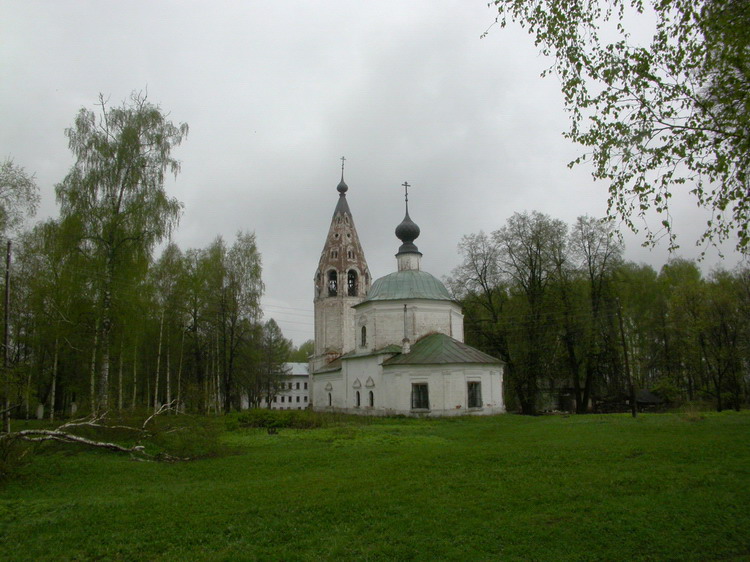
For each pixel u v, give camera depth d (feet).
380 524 32.86
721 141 33.81
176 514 36.17
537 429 88.07
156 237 106.42
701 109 34.68
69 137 105.40
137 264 104.01
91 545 30.71
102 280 101.30
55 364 137.39
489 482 43.32
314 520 34.12
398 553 28.35
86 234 103.19
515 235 155.53
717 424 82.58
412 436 82.38
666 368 187.01
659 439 65.67
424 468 50.67
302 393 371.56
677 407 167.94
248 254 169.48
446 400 127.24
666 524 31.96
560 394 175.11
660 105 35.76
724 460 49.42
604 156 37.63
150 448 68.85
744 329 152.25
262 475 51.37
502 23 39.96
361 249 220.64
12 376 56.85
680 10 33.94
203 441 67.10
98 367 120.16
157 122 111.75
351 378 155.33
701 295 157.69
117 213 104.99
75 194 102.63
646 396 177.68
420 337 145.38
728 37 32.68
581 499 37.55
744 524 31.73
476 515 34.45
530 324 148.97
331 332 209.15
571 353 150.51
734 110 33.22
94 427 71.72
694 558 27.71
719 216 34.94
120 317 101.96
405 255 162.50
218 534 32.07
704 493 38.17
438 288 153.07
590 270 152.05
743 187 33.50
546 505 36.29
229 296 165.99
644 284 191.62
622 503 36.27
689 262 189.67
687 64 35.04
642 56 35.50
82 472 53.57
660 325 186.70
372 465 54.08
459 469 49.60
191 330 172.86
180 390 157.79
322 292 214.07
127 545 30.58
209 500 39.68
